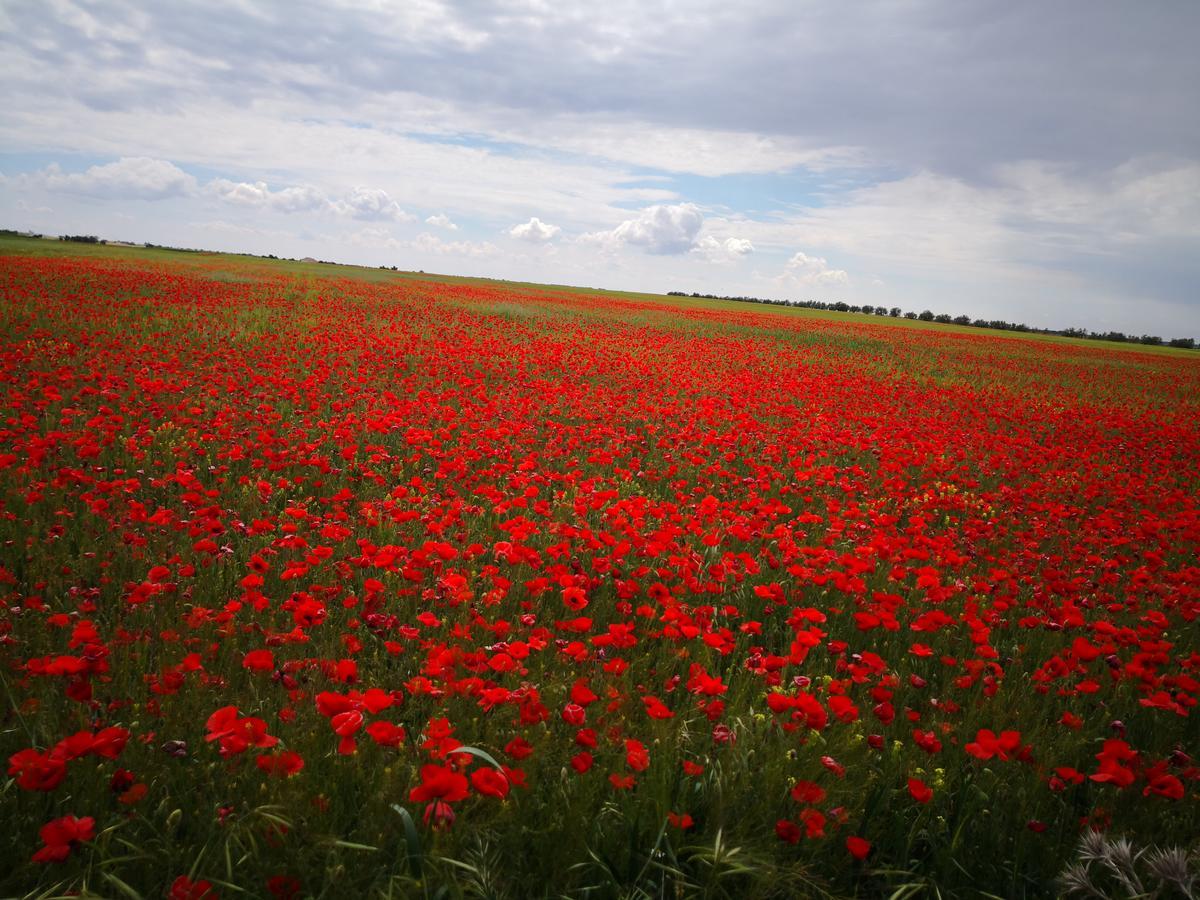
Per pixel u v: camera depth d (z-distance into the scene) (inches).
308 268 2642.7
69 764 96.4
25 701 112.1
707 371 759.1
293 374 505.4
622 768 105.0
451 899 84.3
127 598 146.7
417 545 206.8
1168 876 93.0
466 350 672.4
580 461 333.7
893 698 144.6
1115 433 593.3
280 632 146.3
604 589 181.8
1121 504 345.4
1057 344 2395.4
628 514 224.7
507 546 169.6
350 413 365.4
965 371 1095.0
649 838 96.4
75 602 153.1
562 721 117.9
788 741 118.0
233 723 92.4
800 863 95.7
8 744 104.5
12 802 92.5
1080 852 99.7
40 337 523.2
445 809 87.2
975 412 641.6
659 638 162.2
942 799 113.2
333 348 630.5
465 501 254.7
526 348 782.5
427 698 125.8
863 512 284.7
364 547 166.1
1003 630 191.0
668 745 114.0
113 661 128.6
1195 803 114.8
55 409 331.3
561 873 90.9
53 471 241.1
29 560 171.2
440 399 461.4
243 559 184.2
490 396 488.7
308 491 262.7
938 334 2100.1
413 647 147.0
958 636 179.2
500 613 165.8
